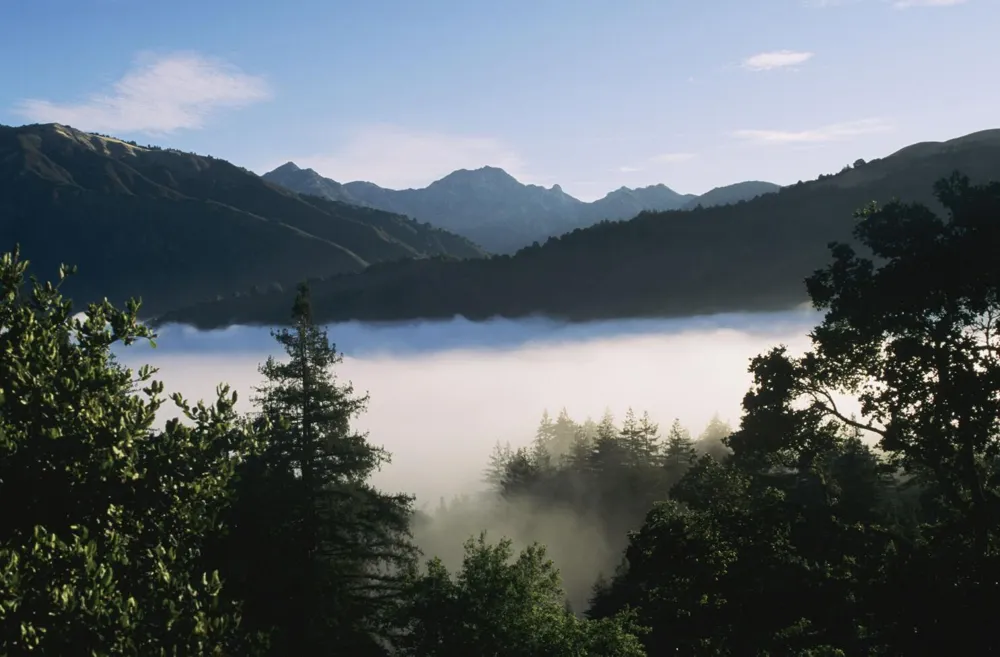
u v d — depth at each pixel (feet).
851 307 61.67
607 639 57.82
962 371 55.77
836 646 52.80
